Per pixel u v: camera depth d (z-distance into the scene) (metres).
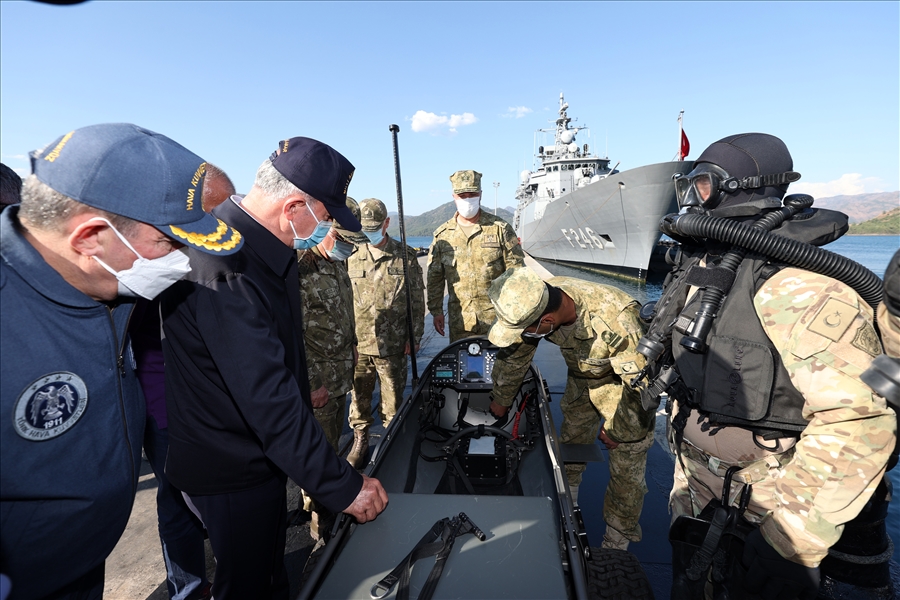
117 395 1.24
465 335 4.75
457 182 4.46
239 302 1.37
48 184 0.98
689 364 1.47
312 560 1.90
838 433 1.09
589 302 2.38
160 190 1.07
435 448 3.00
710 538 1.42
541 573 1.32
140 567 2.42
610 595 1.76
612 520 2.60
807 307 1.15
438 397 3.23
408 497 1.66
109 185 1.00
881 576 1.69
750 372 1.28
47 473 1.07
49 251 1.03
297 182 1.54
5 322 0.97
